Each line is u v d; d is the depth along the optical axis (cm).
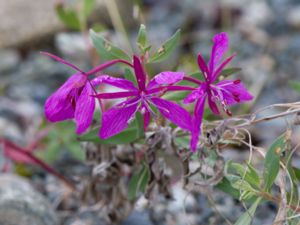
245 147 58
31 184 53
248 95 33
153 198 42
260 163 54
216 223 46
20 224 44
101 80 31
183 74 29
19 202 45
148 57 35
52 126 51
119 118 31
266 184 34
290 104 34
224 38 31
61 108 32
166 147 37
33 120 68
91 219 48
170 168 39
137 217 48
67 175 56
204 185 36
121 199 43
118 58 36
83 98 32
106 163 41
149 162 38
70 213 49
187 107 42
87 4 51
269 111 66
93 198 43
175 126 38
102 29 48
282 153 35
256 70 77
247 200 35
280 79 77
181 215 49
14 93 75
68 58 79
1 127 64
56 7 51
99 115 41
